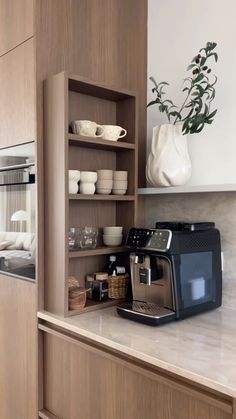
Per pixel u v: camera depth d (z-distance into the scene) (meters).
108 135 1.80
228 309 1.76
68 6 1.78
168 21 2.03
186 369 1.12
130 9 2.05
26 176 1.79
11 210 1.94
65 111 1.61
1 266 2.03
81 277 1.90
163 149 1.81
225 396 1.07
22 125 1.78
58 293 1.67
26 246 1.82
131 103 1.94
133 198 1.92
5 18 1.89
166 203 2.04
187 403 1.18
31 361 1.79
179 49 1.98
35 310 1.75
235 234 1.76
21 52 1.77
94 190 1.79
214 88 1.83
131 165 1.95
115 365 1.41
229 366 1.14
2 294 2.01
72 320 1.60
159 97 1.92
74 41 1.80
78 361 1.58
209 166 1.86
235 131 1.76
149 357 1.21
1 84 1.94
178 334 1.42
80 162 1.88
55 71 1.74
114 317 1.64
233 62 1.77
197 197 1.90
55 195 1.66
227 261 1.79
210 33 1.85
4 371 2.00
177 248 1.55
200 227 1.68
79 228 1.87
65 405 1.65
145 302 1.70
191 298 1.61
